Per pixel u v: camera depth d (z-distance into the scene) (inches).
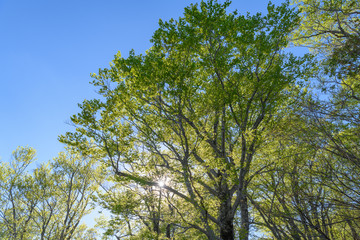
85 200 663.8
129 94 350.9
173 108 327.6
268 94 344.5
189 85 328.5
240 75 335.6
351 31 390.3
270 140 358.6
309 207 275.3
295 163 287.4
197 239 436.5
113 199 470.0
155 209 459.8
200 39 336.2
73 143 353.4
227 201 350.3
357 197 244.8
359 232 275.3
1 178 669.9
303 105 249.4
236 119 346.6
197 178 346.6
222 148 369.7
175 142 391.9
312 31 477.1
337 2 391.9
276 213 292.5
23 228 648.4
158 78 304.0
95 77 354.3
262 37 339.0
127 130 358.0
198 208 325.7
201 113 344.8
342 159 254.5
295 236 309.4
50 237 650.2
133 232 533.3
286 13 339.6
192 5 336.2
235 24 334.3
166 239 394.3
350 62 232.5
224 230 327.9
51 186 661.9
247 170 340.2
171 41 335.9
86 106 343.6
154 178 411.5
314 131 247.0
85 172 676.1
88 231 725.3
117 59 351.6
